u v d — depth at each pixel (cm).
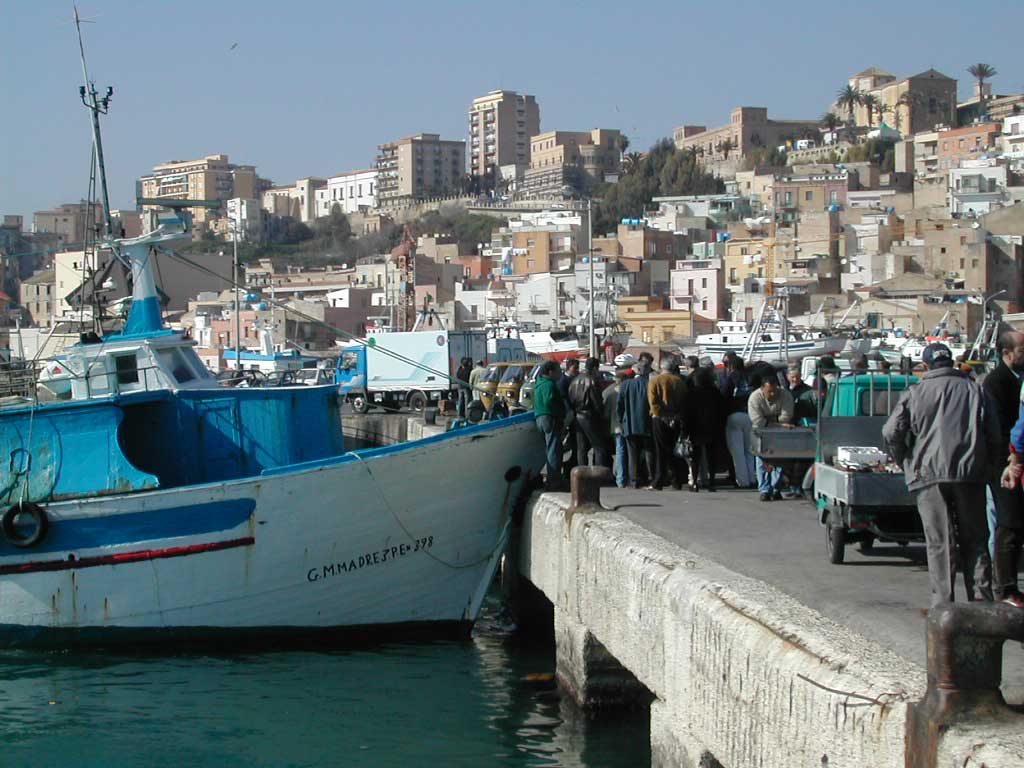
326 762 1423
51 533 1839
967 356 4509
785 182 14650
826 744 776
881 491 1191
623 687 1497
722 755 964
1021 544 996
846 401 1532
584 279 10550
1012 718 654
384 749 1465
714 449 1888
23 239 12325
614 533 1383
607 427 1998
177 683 1728
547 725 1517
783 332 6241
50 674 1775
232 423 2003
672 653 1106
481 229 18588
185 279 11019
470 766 1393
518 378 3953
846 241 11881
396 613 1930
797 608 945
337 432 2103
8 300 8181
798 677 817
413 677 1748
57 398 2012
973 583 955
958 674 660
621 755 1393
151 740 1512
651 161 19238
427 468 1883
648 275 12500
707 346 7088
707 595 1035
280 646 1888
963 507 945
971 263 10312
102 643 1859
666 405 1819
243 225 19788
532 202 19488
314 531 1852
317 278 14125
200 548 1828
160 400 1973
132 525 1833
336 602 1889
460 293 11450
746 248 12031
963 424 937
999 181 13400
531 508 1852
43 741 1509
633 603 1245
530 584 1998
